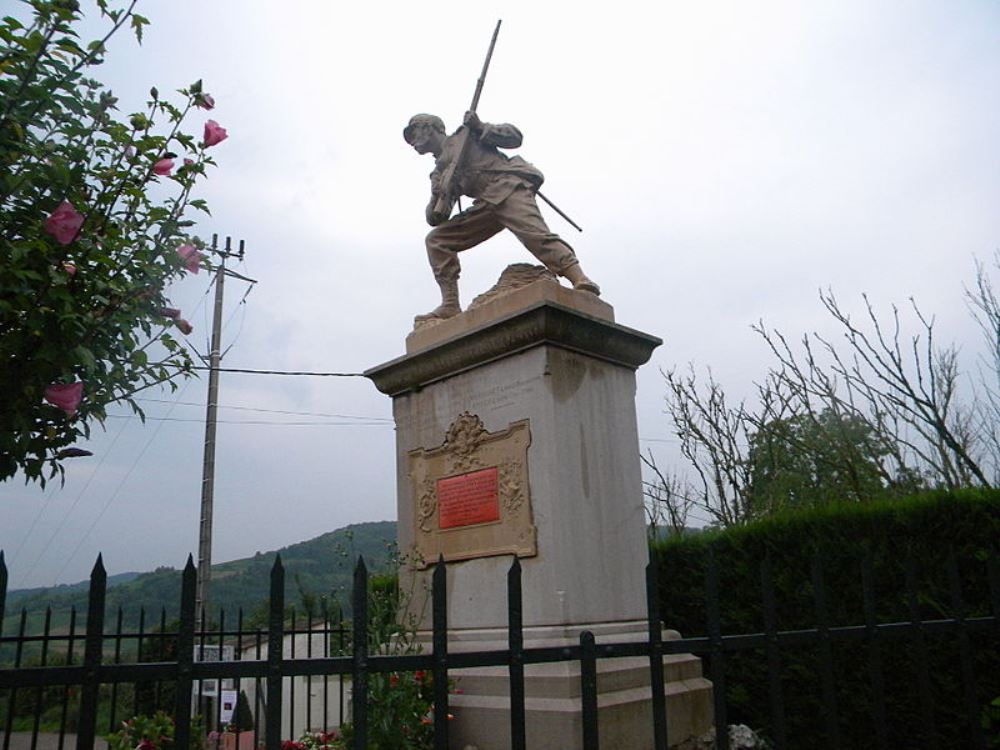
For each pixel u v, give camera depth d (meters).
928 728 3.49
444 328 6.41
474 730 5.13
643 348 6.28
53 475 3.31
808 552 6.31
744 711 6.60
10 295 3.03
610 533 5.59
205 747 6.08
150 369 3.54
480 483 5.81
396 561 6.00
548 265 6.45
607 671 4.97
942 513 5.64
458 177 6.71
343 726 4.82
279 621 2.27
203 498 17.47
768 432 11.82
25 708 11.93
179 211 3.57
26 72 3.08
